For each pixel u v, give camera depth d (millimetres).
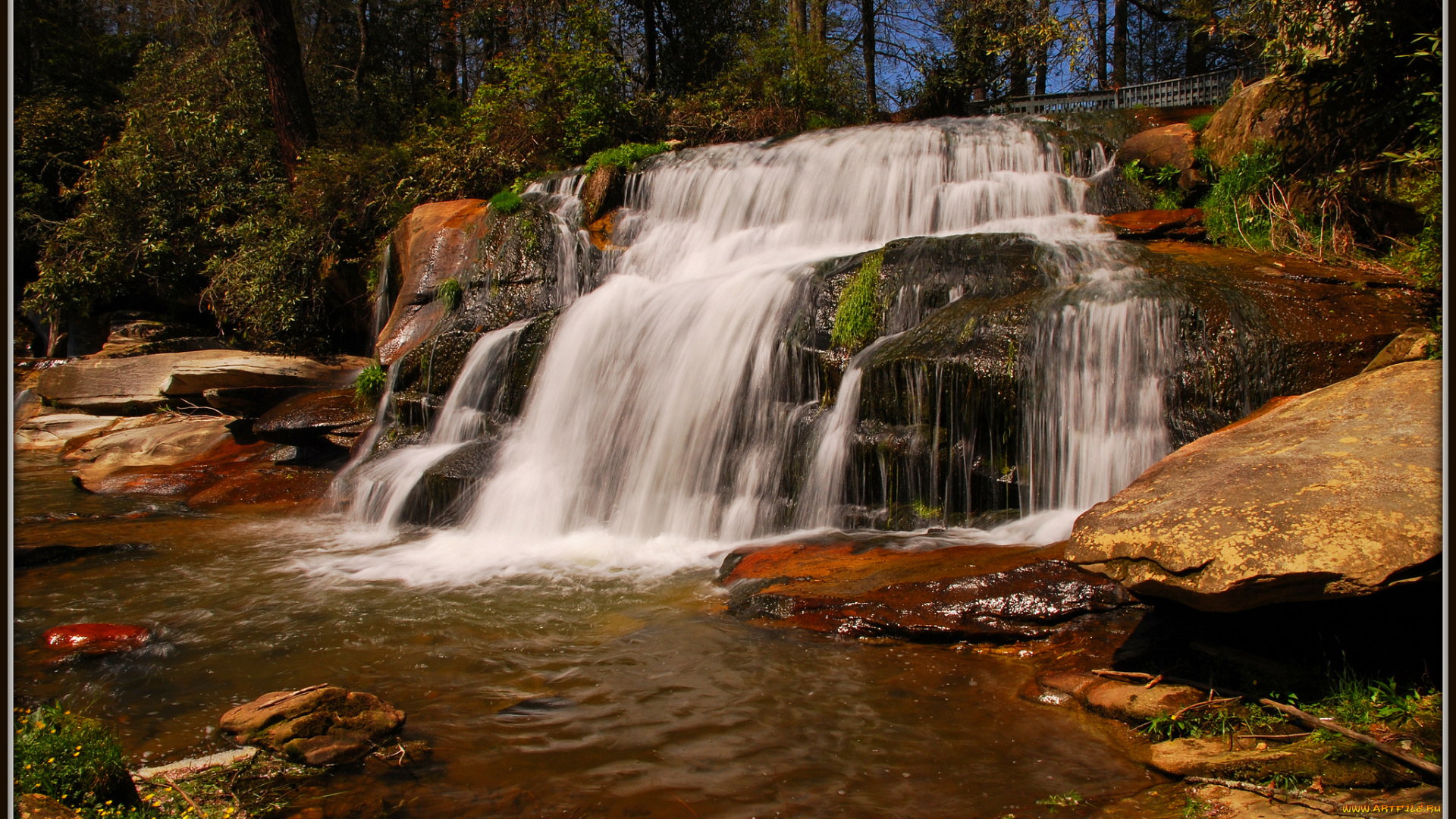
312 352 15641
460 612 5777
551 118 17062
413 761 3623
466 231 12648
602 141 17359
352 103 24500
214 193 18250
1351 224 8789
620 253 12766
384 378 11406
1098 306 6785
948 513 6895
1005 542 6176
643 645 5016
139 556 7570
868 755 3605
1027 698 4113
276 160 19703
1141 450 6391
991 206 11188
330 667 4785
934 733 3785
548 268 12039
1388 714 3418
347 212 15977
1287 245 8938
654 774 3480
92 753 3064
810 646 4895
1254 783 3166
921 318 7977
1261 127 10125
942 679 4363
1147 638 4449
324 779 3475
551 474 8812
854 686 4316
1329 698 3621
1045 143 11883
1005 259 8016
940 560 5684
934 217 11547
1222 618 4355
